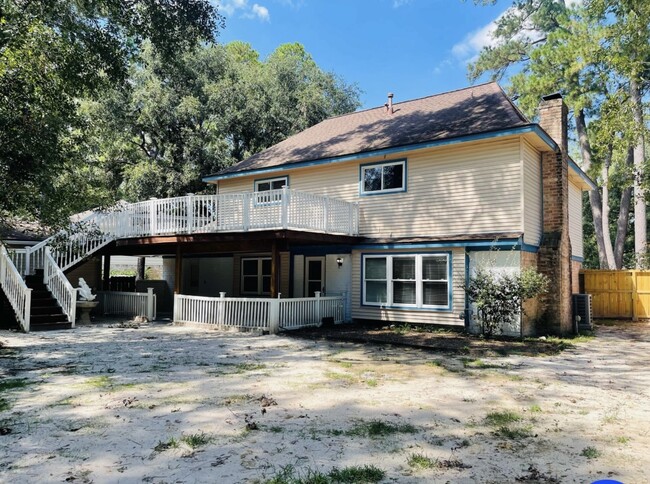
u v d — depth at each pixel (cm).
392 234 1448
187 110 2709
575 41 2431
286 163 1636
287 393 643
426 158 1396
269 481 366
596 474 385
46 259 1460
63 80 1047
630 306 1742
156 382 705
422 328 1350
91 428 495
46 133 929
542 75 2670
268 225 1275
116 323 1483
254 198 1331
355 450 434
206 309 1401
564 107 1423
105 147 2706
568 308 1375
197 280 2159
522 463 407
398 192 1442
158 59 2617
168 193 2736
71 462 405
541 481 371
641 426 513
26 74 927
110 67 1254
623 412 566
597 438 474
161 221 1490
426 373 780
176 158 2833
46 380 716
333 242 1434
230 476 377
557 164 1360
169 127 2833
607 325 1617
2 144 859
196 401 600
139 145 2969
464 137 1277
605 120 1945
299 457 417
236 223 1371
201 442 454
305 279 1673
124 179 2886
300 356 937
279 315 1282
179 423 512
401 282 1417
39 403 589
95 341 1121
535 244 1310
